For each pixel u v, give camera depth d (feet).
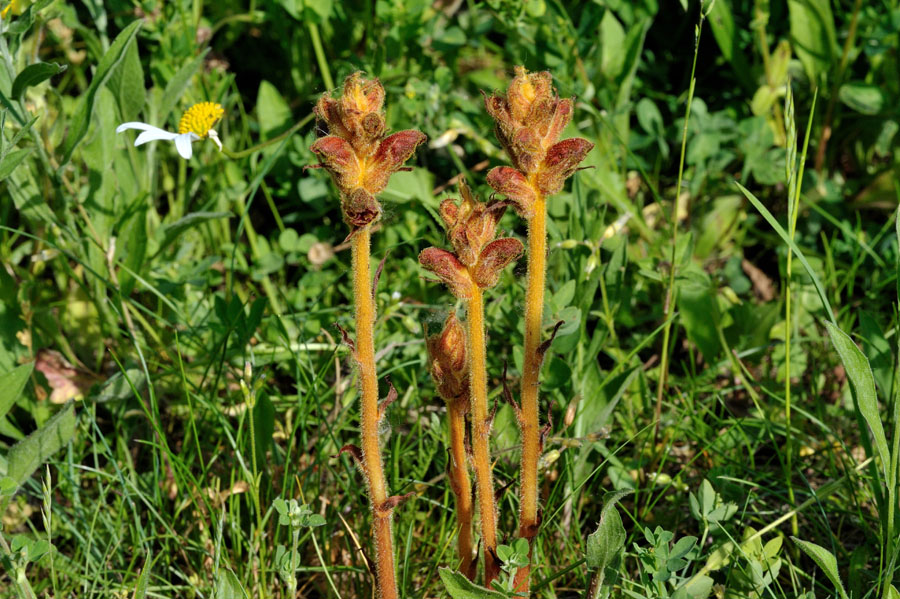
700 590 2.58
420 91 3.69
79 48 4.08
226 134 3.86
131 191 3.32
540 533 2.76
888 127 3.85
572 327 2.91
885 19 3.80
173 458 2.81
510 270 3.27
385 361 3.22
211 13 4.31
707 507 2.69
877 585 2.55
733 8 4.25
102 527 2.91
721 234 3.76
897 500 2.58
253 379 3.19
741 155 3.84
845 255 3.74
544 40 3.81
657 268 3.32
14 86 2.93
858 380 2.46
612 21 3.84
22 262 3.46
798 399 3.23
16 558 2.54
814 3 3.78
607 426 3.02
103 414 3.22
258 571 2.79
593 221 3.20
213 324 3.10
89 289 3.28
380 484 2.40
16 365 3.12
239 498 2.89
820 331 3.42
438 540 2.88
